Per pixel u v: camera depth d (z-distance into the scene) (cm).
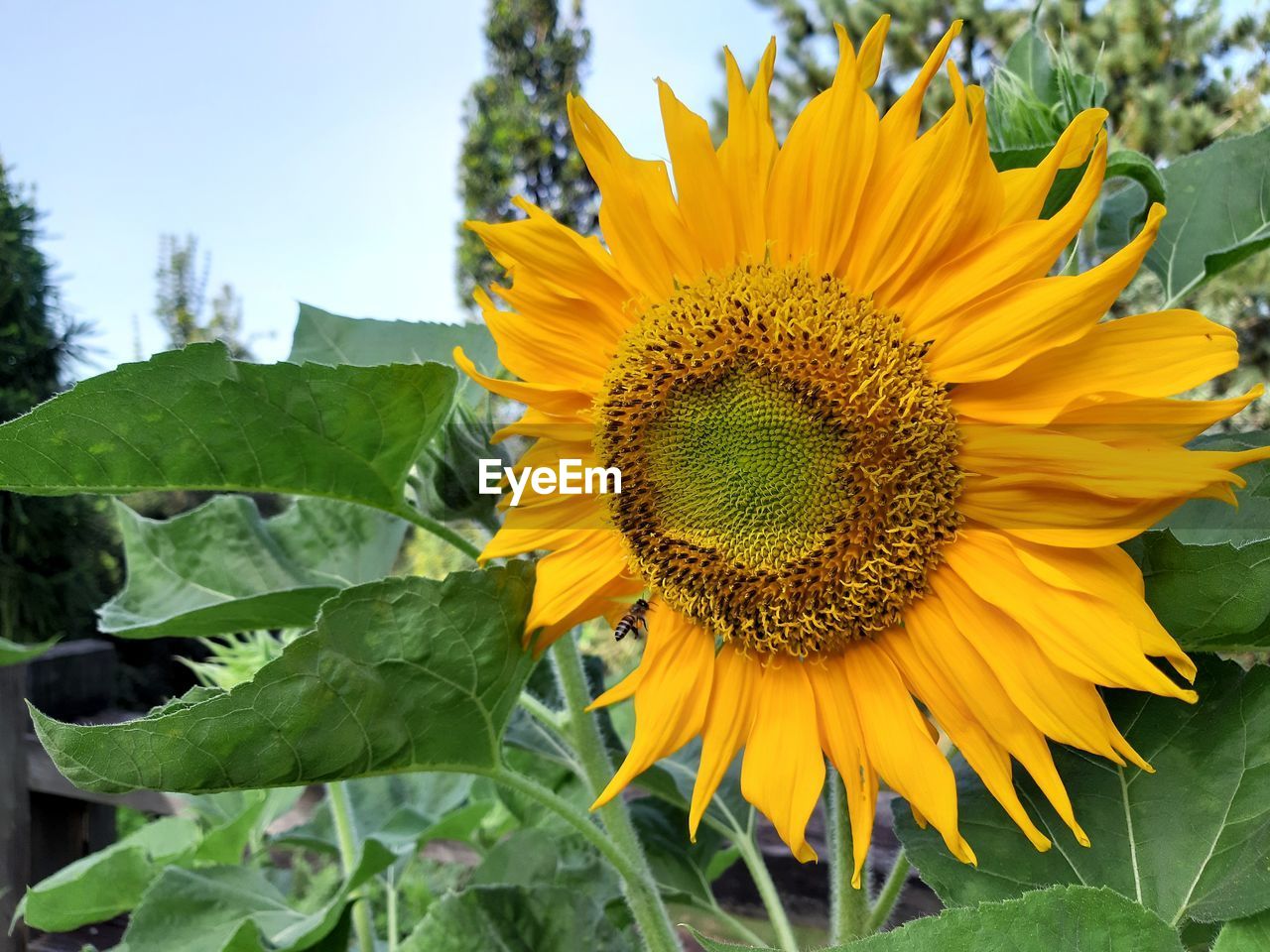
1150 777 28
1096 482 24
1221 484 24
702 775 29
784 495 29
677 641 30
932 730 27
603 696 31
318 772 29
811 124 28
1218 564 26
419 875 83
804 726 28
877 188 28
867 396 27
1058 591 25
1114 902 19
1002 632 26
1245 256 38
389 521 48
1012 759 30
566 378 32
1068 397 25
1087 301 24
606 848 35
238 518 48
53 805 88
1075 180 32
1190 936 32
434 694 31
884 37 28
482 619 31
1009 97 35
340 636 29
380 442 32
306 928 42
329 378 30
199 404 29
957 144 26
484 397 38
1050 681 25
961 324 26
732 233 30
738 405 29
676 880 47
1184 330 24
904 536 27
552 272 30
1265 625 28
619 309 31
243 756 28
